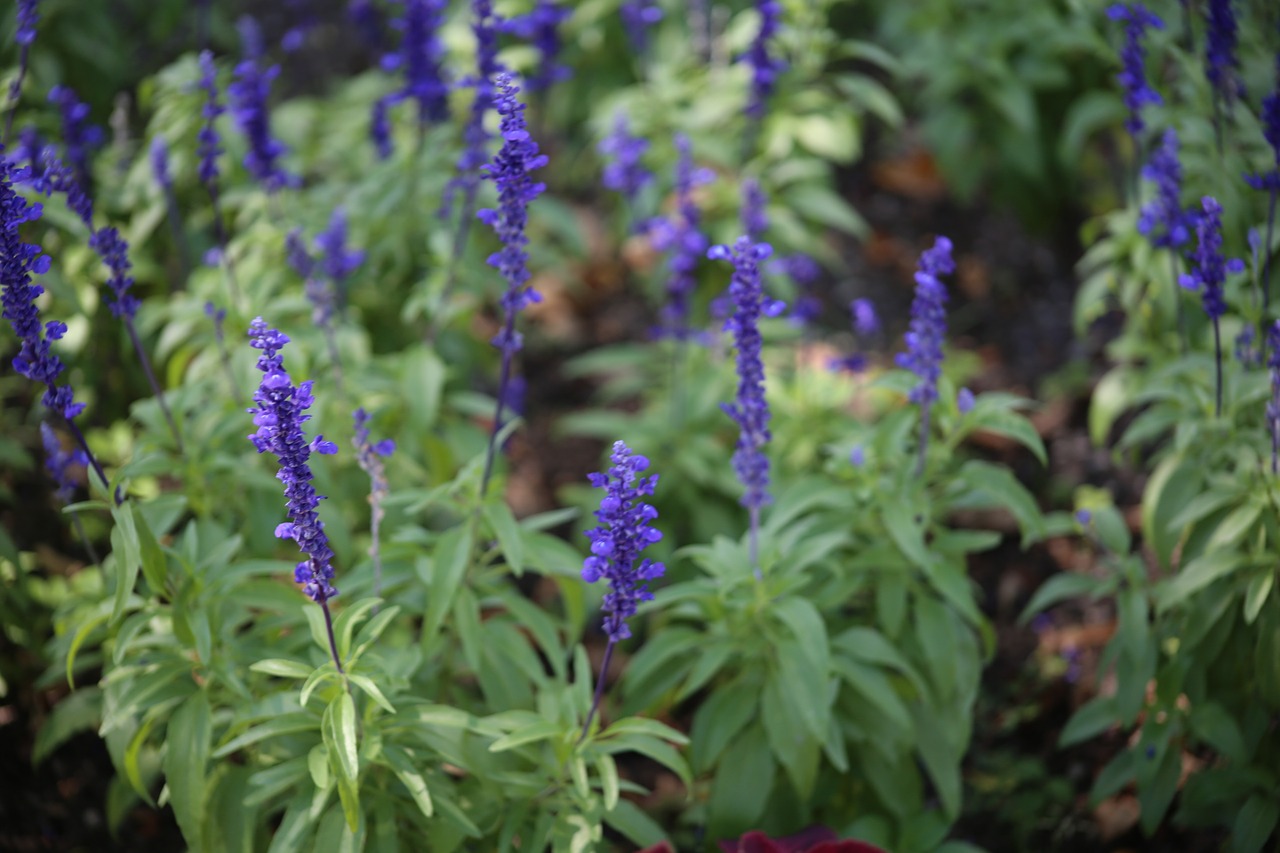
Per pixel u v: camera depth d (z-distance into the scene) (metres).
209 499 1.42
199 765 1.29
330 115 1.86
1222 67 1.46
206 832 1.32
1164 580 1.43
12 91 1.45
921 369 1.38
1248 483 1.37
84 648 1.51
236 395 1.45
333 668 1.25
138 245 1.63
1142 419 1.45
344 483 1.50
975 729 1.56
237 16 2.37
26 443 1.61
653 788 1.53
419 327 1.67
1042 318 1.94
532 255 1.72
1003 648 1.62
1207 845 1.45
